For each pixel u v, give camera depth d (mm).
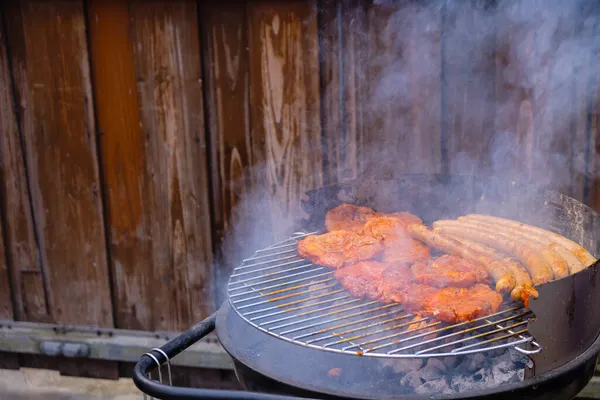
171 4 3561
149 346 4004
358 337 2180
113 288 4047
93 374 4219
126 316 4082
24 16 3686
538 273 2367
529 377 2229
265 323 2285
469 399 2004
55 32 3680
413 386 2340
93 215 3932
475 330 2258
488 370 2324
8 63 3764
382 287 2428
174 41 3605
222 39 3580
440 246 2732
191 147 3738
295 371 2422
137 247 3949
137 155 3797
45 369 4250
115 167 3838
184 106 3684
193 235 3873
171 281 3969
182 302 3992
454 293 2361
